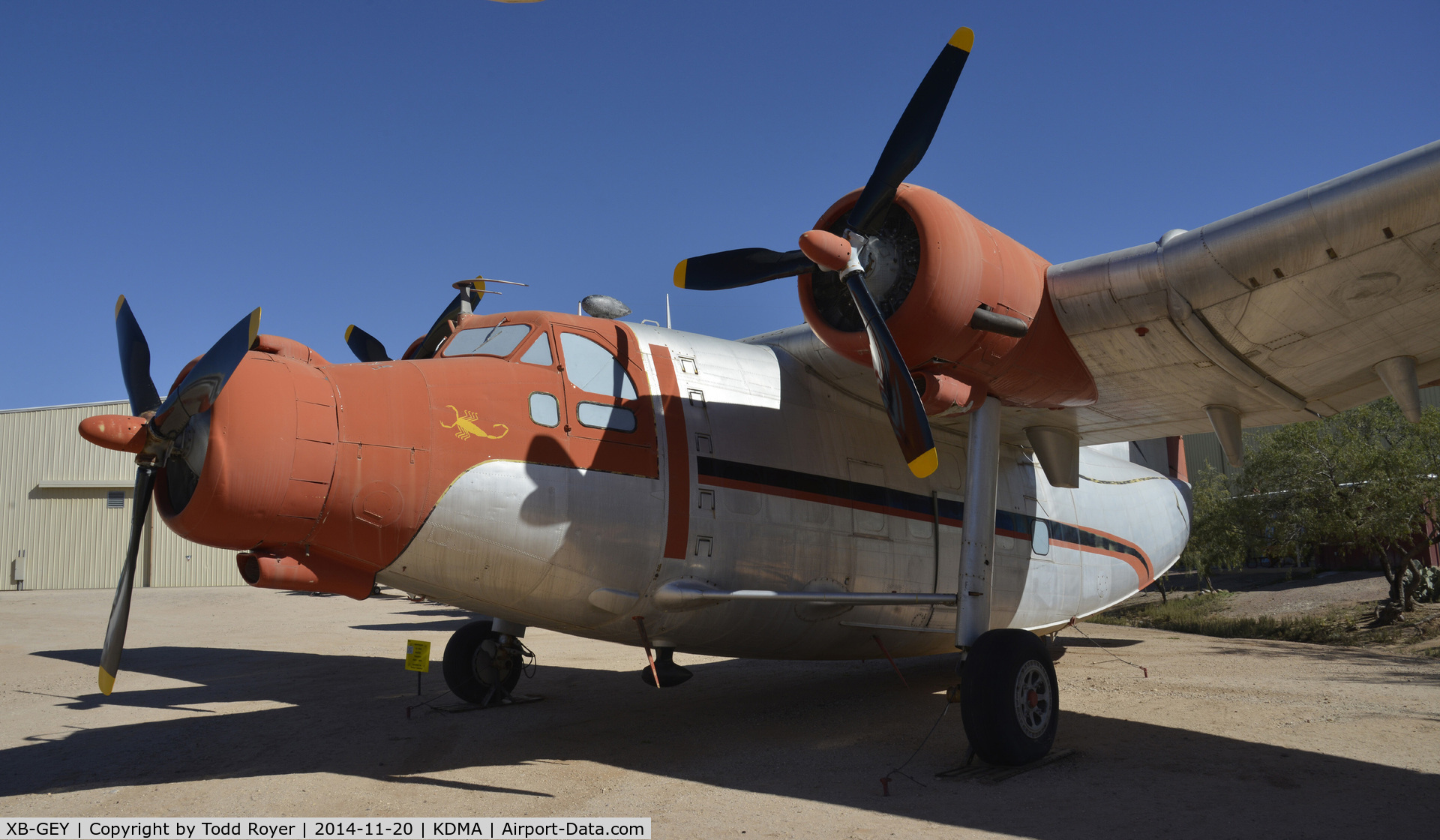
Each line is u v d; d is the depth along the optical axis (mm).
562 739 6828
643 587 6062
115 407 30875
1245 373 6492
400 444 5207
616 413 6129
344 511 5016
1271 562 25297
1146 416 7801
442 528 5324
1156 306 5840
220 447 4633
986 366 6137
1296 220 5059
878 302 6082
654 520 6039
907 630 7836
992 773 5656
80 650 13281
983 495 6520
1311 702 8148
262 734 7023
